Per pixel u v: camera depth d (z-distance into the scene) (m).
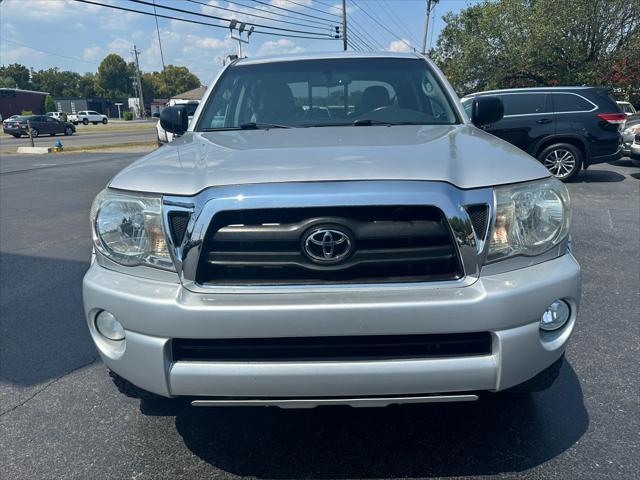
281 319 2.02
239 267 2.09
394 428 2.73
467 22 27.44
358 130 2.99
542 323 2.24
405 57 3.88
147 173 2.33
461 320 2.03
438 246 2.09
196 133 3.24
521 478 2.35
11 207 9.20
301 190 2.04
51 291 4.92
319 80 3.63
